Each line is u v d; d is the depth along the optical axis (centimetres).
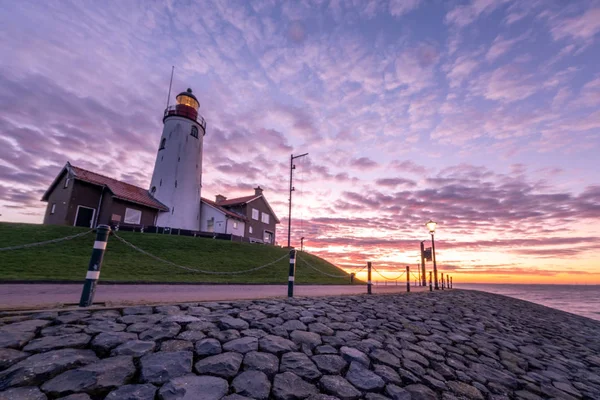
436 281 1888
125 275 1189
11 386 238
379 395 333
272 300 720
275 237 4353
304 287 1394
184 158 3253
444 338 618
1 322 365
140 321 431
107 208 2475
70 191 2347
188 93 3550
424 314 834
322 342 464
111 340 345
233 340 405
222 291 943
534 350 710
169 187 3083
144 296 702
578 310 4166
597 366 723
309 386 323
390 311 786
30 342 317
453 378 434
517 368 546
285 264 2292
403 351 493
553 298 7444
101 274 1130
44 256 1328
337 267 3002
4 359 271
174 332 397
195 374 306
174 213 3038
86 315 429
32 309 438
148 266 1448
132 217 2648
